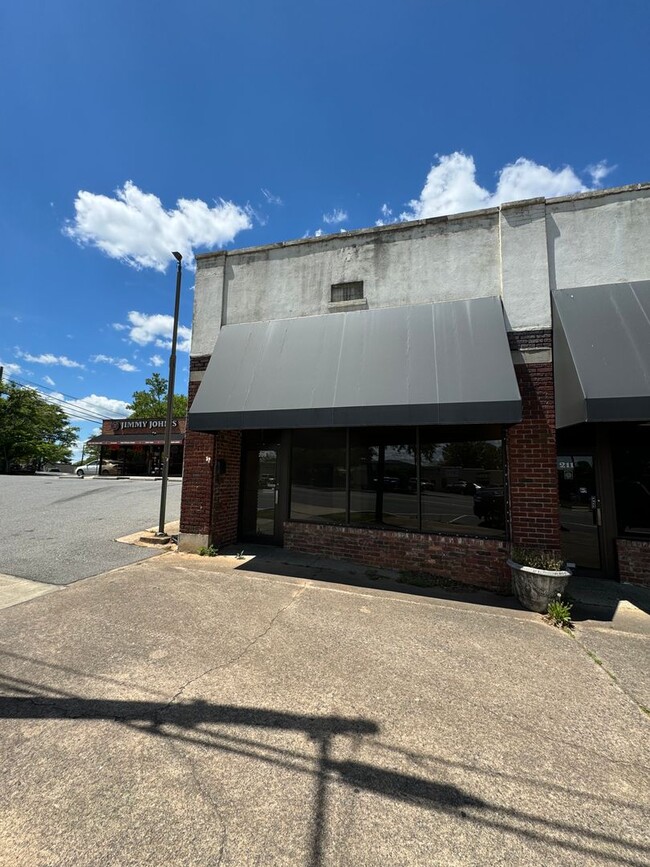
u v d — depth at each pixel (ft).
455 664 12.89
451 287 22.99
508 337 21.50
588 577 22.66
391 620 16.26
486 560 21.26
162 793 7.59
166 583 20.03
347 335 23.25
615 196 21.01
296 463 27.27
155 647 13.44
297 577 21.45
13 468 130.00
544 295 21.17
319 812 7.25
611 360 17.72
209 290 27.81
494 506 21.89
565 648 14.17
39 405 132.98
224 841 6.64
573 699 11.10
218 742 9.02
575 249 21.26
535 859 6.45
